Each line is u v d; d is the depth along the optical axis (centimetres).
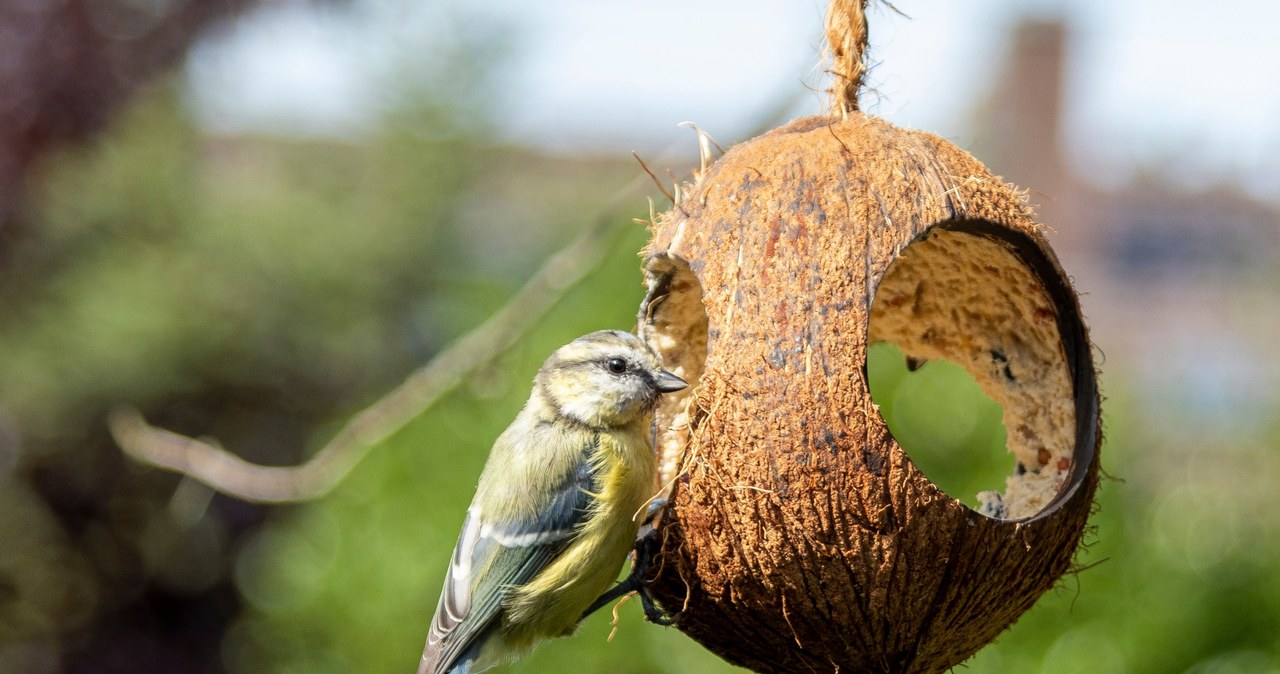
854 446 553
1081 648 1108
